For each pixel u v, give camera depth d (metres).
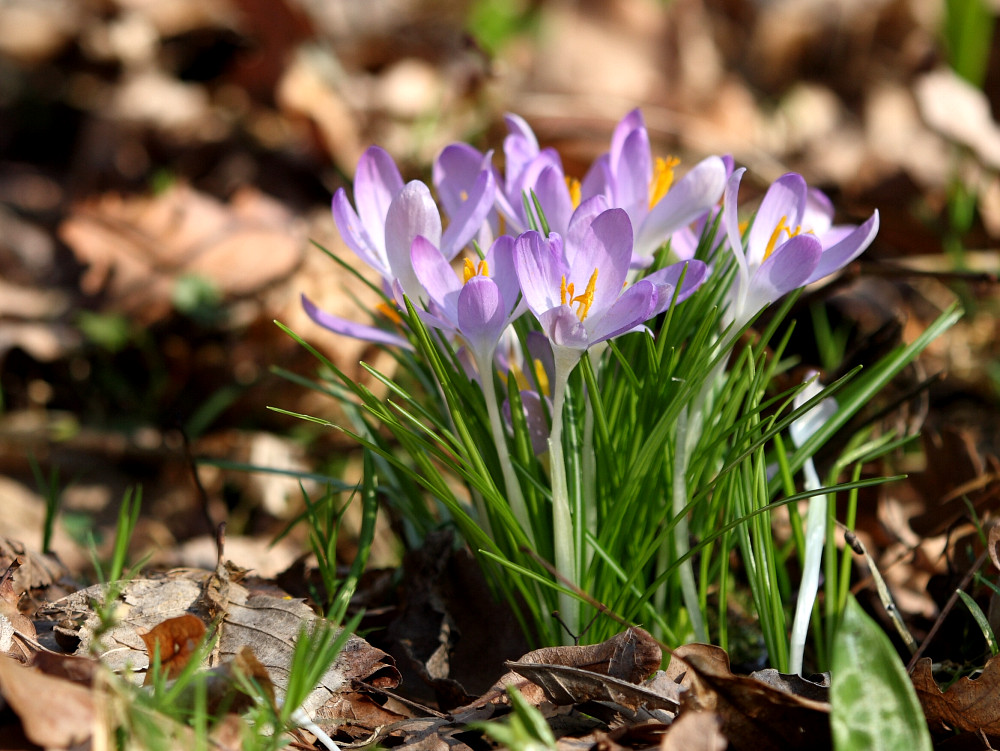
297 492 0.83
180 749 0.51
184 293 0.94
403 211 0.54
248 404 0.92
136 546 0.78
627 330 0.53
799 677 0.55
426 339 0.55
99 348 0.98
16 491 0.83
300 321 0.92
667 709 0.53
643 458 0.55
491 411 0.55
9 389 0.96
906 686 0.51
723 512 0.58
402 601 0.61
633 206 0.57
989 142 1.15
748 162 1.17
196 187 1.22
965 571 0.62
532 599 0.57
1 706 0.51
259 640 0.56
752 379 0.56
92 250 1.00
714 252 0.58
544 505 0.58
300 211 1.14
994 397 0.86
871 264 0.68
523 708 0.51
